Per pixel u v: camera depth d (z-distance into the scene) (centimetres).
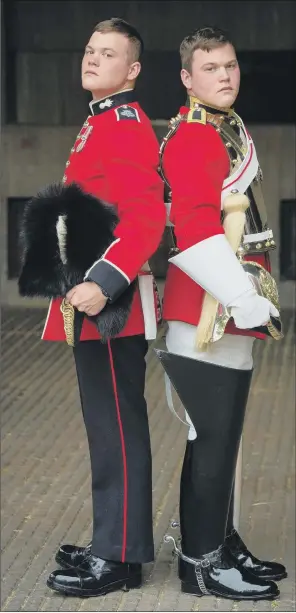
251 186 395
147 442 420
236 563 417
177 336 402
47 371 829
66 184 389
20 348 882
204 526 409
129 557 418
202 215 376
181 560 417
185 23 1038
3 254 966
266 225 401
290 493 574
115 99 404
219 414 397
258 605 409
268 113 1084
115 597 418
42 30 1069
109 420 415
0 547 484
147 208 384
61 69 1080
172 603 411
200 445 400
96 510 422
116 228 384
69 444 661
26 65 1079
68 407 743
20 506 547
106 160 392
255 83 1080
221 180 384
